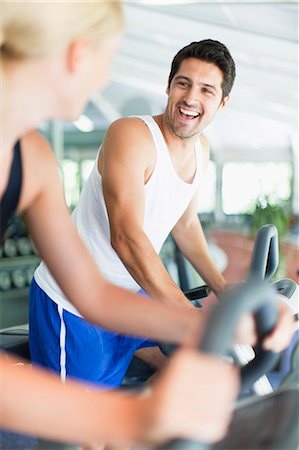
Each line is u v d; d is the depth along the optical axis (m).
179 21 8.48
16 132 0.91
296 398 0.82
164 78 14.02
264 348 0.89
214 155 19.73
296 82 10.49
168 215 2.10
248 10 6.95
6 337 2.36
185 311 1.04
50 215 1.08
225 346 0.62
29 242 6.49
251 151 19.50
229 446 0.76
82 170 15.23
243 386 0.98
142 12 8.61
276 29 7.38
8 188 1.02
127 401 0.65
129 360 2.11
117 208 1.85
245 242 10.59
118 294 1.08
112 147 1.91
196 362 0.60
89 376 2.04
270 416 0.80
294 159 18.70
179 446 0.60
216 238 12.04
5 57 0.82
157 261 1.72
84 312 1.09
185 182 2.08
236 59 9.70
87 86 0.85
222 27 7.99
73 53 0.81
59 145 9.46
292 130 16.81
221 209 19.17
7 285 6.18
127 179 1.87
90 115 15.72
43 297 2.02
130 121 1.96
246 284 0.68
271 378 1.50
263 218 6.54
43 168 1.07
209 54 1.97
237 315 0.63
